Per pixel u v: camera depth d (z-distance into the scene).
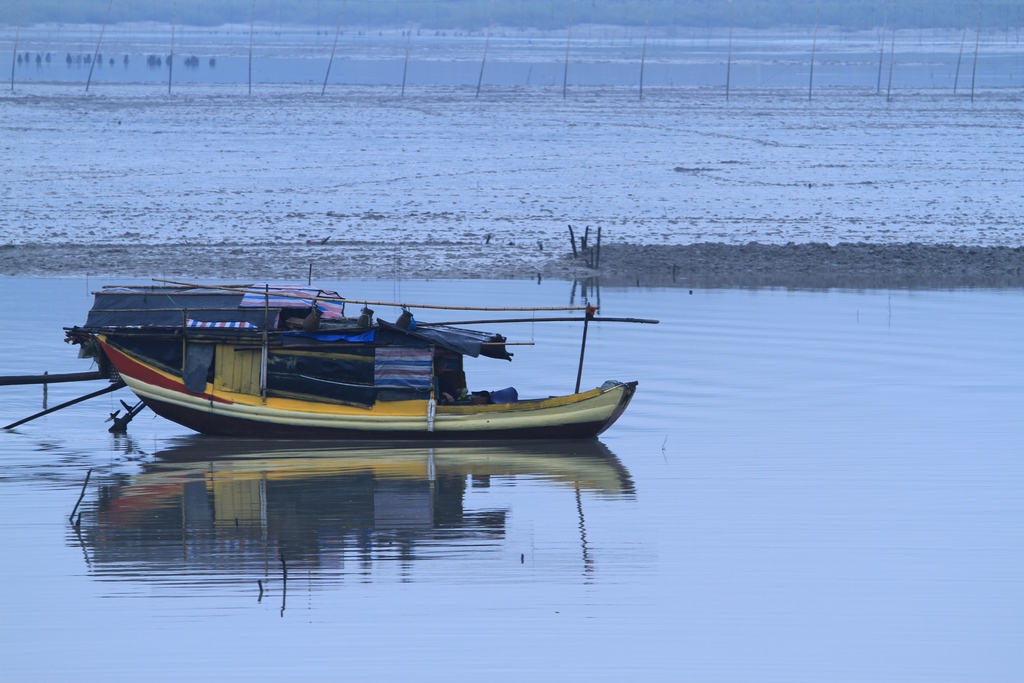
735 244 158.38
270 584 50.62
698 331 111.06
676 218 177.12
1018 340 107.44
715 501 62.19
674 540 56.09
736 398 86.44
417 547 55.25
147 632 45.88
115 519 59.28
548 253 150.38
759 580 51.09
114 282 128.50
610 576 51.50
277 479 66.69
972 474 67.00
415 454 72.50
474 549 54.94
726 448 73.25
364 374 74.69
